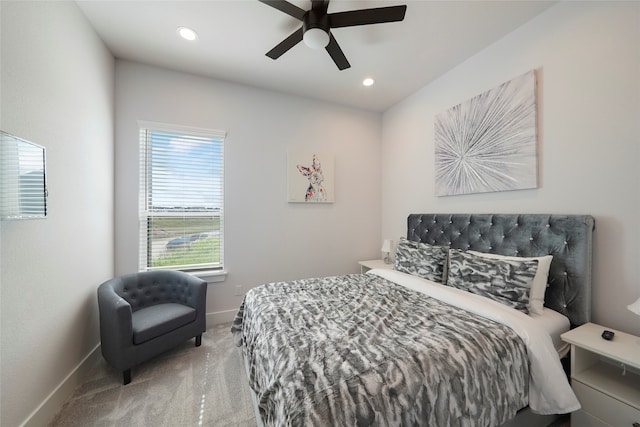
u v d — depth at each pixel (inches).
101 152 83.4
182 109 102.7
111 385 69.0
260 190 116.8
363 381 36.6
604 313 60.5
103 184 85.0
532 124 73.1
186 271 106.6
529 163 74.0
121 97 94.3
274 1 59.0
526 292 61.9
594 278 62.3
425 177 114.3
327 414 32.4
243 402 63.1
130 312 69.4
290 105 121.8
